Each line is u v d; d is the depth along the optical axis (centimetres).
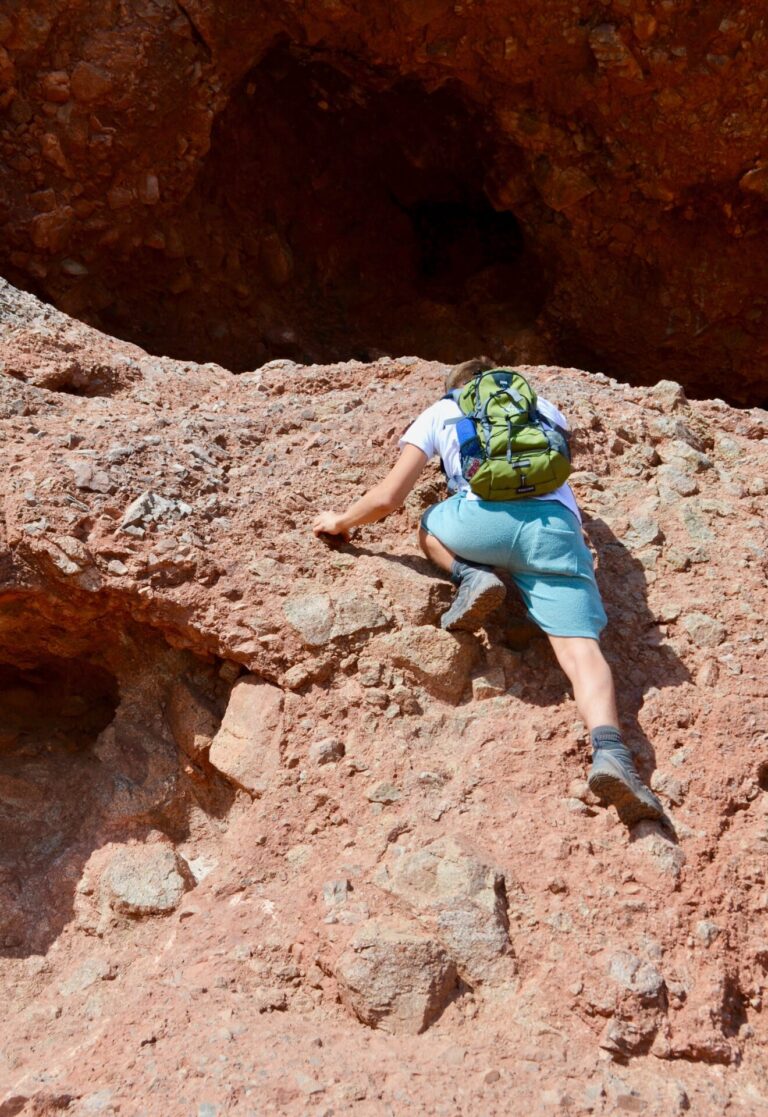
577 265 1086
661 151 988
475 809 346
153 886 350
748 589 418
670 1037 294
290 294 1122
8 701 430
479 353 1141
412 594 399
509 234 1174
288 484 444
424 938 310
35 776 394
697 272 1068
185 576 395
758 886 329
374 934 309
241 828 356
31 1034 316
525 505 372
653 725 370
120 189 947
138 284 1016
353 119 1105
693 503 455
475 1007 304
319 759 362
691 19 913
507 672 387
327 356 1119
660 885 325
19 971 339
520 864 331
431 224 1192
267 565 405
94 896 353
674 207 1031
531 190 1067
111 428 454
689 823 342
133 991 315
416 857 330
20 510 393
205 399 542
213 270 1050
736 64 927
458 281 1187
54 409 484
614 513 450
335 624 387
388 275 1179
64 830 379
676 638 399
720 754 360
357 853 339
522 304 1157
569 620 364
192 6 916
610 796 334
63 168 920
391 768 358
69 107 908
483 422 371
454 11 942
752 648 395
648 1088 282
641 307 1095
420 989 301
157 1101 276
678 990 302
